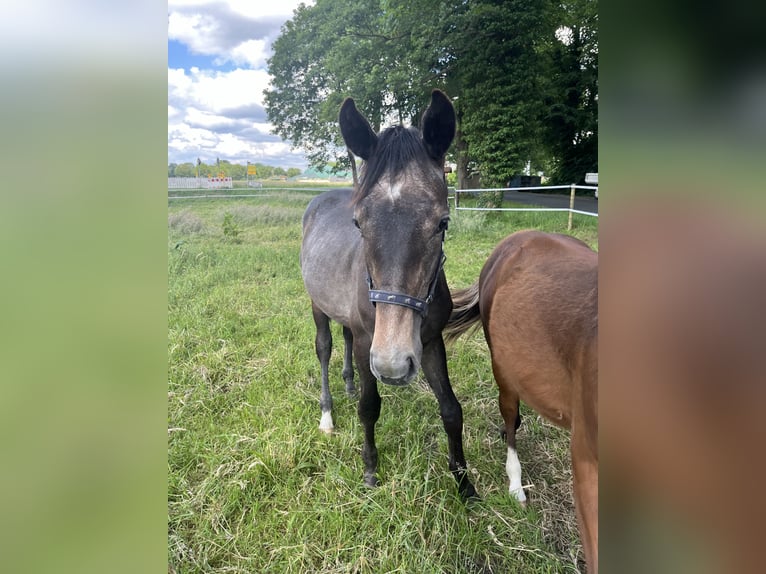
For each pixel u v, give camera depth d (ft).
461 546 5.92
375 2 46.60
